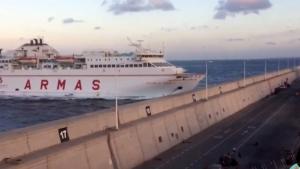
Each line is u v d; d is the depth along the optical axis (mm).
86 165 36281
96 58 150875
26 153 32688
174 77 143750
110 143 40188
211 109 71750
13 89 162500
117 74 147625
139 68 145375
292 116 77812
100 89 150875
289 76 176875
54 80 157000
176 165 43656
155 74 144125
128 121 47562
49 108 135375
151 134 48375
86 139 37938
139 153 44781
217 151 49781
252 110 88562
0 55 166750
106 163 39062
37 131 34344
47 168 32031
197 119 63906
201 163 44094
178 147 52469
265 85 123188
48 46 165250
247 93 100062
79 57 153750
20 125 102062
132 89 147500
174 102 61969
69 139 37594
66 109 132875
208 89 78688
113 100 148750
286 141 55156
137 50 147250
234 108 86125
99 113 43531
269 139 56719
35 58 160500
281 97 113875
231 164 43031
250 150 50125
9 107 137750
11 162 30203
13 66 162000
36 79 159375
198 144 54156
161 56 149000
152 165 43906
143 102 53938
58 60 156875
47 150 33844
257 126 67562
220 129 65438
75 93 154125
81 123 39594
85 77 152250
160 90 145625
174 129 54875
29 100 156000
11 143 31625
